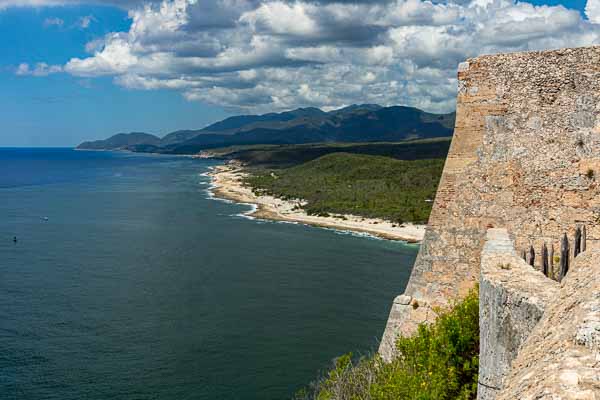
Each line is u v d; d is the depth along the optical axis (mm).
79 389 40219
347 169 190000
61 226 102000
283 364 44656
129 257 78312
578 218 11750
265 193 160750
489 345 7848
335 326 52625
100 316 54344
